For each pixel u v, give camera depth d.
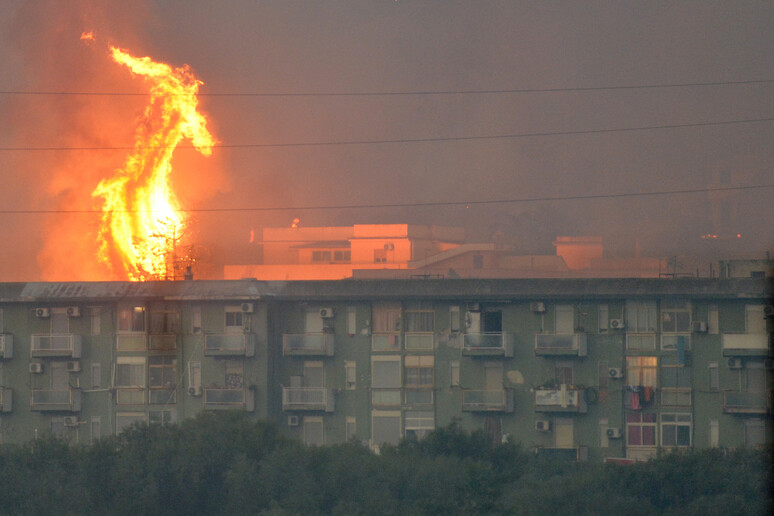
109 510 183.00
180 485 186.38
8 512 180.12
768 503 177.50
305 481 182.00
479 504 168.62
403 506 174.75
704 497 181.00
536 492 183.50
